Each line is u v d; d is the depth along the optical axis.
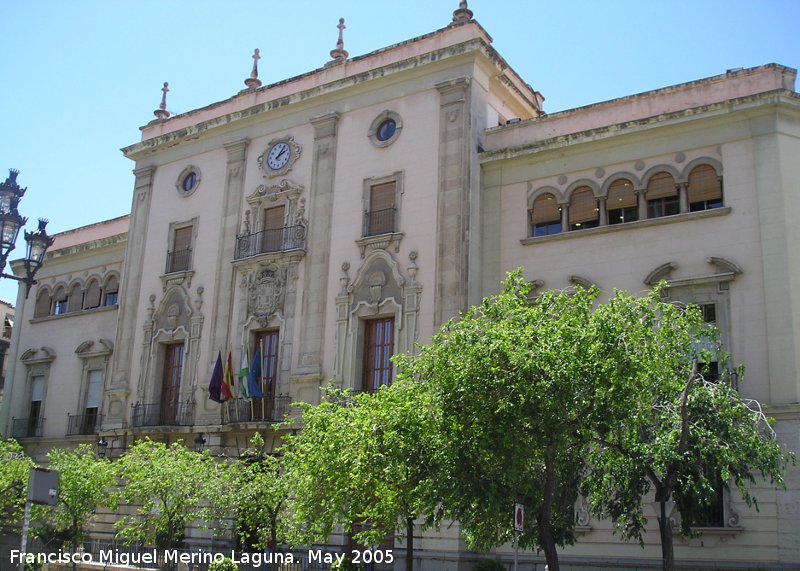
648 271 24.83
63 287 41.56
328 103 32.06
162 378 34.06
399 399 17.95
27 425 39.59
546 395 15.70
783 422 21.95
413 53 30.67
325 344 29.42
